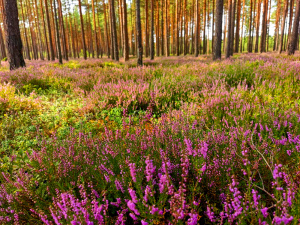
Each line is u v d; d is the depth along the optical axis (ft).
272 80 21.70
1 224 6.20
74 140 10.55
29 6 159.02
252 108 13.78
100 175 7.63
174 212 5.37
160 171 7.41
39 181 8.27
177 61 58.39
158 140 9.45
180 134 10.44
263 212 4.96
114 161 8.41
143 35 184.24
